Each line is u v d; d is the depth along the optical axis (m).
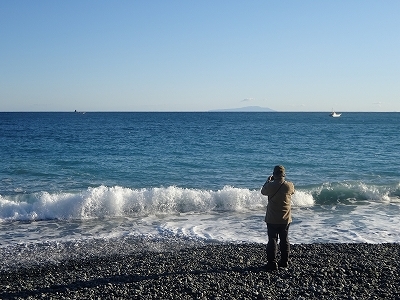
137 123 100.81
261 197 15.94
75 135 53.69
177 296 7.07
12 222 13.52
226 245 10.82
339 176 22.36
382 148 37.19
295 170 24.31
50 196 14.91
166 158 29.06
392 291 7.32
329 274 8.11
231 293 7.16
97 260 9.69
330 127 81.81
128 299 6.97
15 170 23.33
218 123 102.62
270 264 8.26
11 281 8.31
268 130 69.25
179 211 15.09
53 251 10.45
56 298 7.05
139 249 10.61
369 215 14.45
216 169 24.38
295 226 12.92
